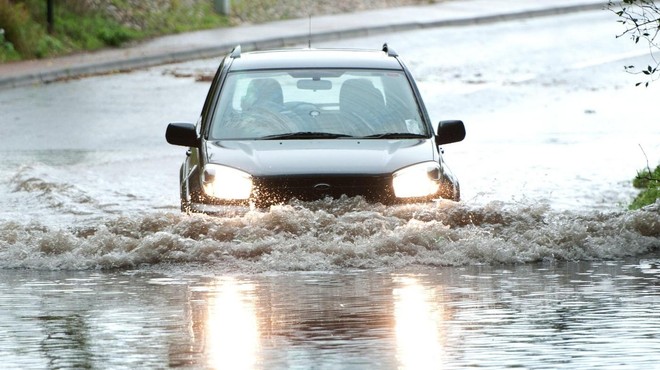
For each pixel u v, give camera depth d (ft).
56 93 219.41
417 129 98.27
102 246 89.51
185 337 63.05
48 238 90.02
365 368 55.98
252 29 290.97
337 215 90.07
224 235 89.71
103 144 172.45
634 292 75.31
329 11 319.68
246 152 93.30
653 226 94.17
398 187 90.99
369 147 94.27
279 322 66.69
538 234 90.79
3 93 219.61
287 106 99.09
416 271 84.74
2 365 57.26
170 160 158.40
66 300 74.13
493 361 57.21
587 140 172.45
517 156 158.51
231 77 101.55
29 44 254.27
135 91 221.25
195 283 80.12
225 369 55.98
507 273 83.51
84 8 279.08
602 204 122.11
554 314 68.33
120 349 60.34
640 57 253.85
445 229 89.76
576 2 339.16
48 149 167.63
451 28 304.30
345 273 84.02
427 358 57.88
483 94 215.92
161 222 92.22
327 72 102.12
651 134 177.27
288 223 89.25
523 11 323.37
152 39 276.82
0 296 75.72
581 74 236.84
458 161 154.61
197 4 303.68
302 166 90.74
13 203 126.21
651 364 56.39
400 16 312.29
